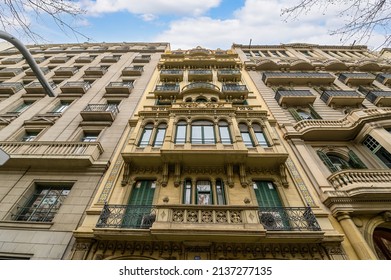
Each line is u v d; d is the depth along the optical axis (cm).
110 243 693
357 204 793
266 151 1012
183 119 1226
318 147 1153
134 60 2358
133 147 1026
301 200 853
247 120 1229
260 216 729
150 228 654
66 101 1634
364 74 1800
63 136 1213
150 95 1672
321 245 686
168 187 905
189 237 657
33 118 1366
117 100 1617
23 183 927
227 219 697
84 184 927
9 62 2355
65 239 717
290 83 1788
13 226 760
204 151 929
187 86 1698
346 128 1139
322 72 1956
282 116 1380
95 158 1033
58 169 990
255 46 2678
